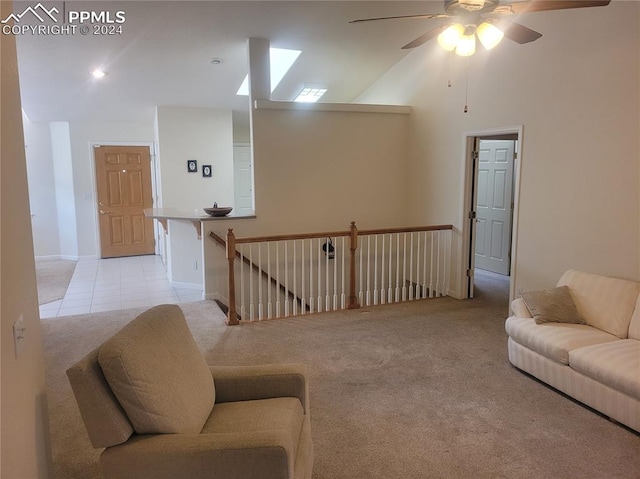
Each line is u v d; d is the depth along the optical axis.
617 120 3.47
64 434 2.59
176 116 6.84
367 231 4.93
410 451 2.42
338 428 2.64
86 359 1.59
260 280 4.63
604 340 3.01
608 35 3.49
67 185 7.84
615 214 3.53
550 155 4.04
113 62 5.01
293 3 4.25
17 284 1.41
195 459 1.54
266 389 2.06
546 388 3.12
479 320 4.51
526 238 4.33
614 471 2.25
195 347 2.02
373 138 5.78
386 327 4.32
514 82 4.35
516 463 2.32
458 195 5.18
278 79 6.10
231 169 7.22
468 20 2.86
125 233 8.22
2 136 1.34
